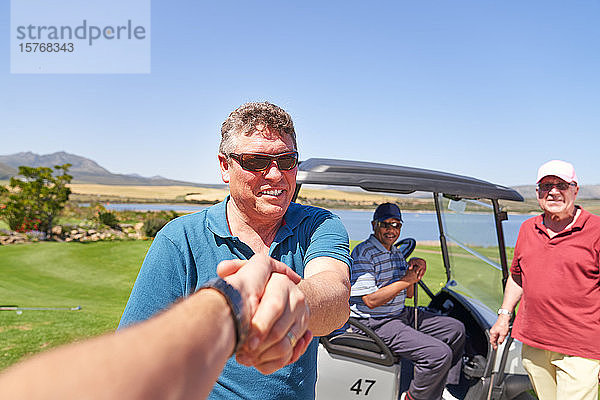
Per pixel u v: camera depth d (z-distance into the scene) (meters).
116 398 0.22
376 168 2.81
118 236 17.66
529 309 2.88
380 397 2.80
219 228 1.37
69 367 0.22
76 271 10.64
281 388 1.36
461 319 3.73
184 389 0.27
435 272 4.08
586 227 2.72
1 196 17.09
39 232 16.75
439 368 2.81
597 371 2.63
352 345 2.81
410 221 3.51
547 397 2.87
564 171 2.75
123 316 1.30
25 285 8.91
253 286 0.45
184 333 0.30
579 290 2.66
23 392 0.20
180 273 1.34
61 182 17.72
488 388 3.02
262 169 1.31
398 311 3.13
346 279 0.98
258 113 1.33
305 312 0.51
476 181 3.22
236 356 0.43
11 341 5.04
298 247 1.40
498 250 3.34
